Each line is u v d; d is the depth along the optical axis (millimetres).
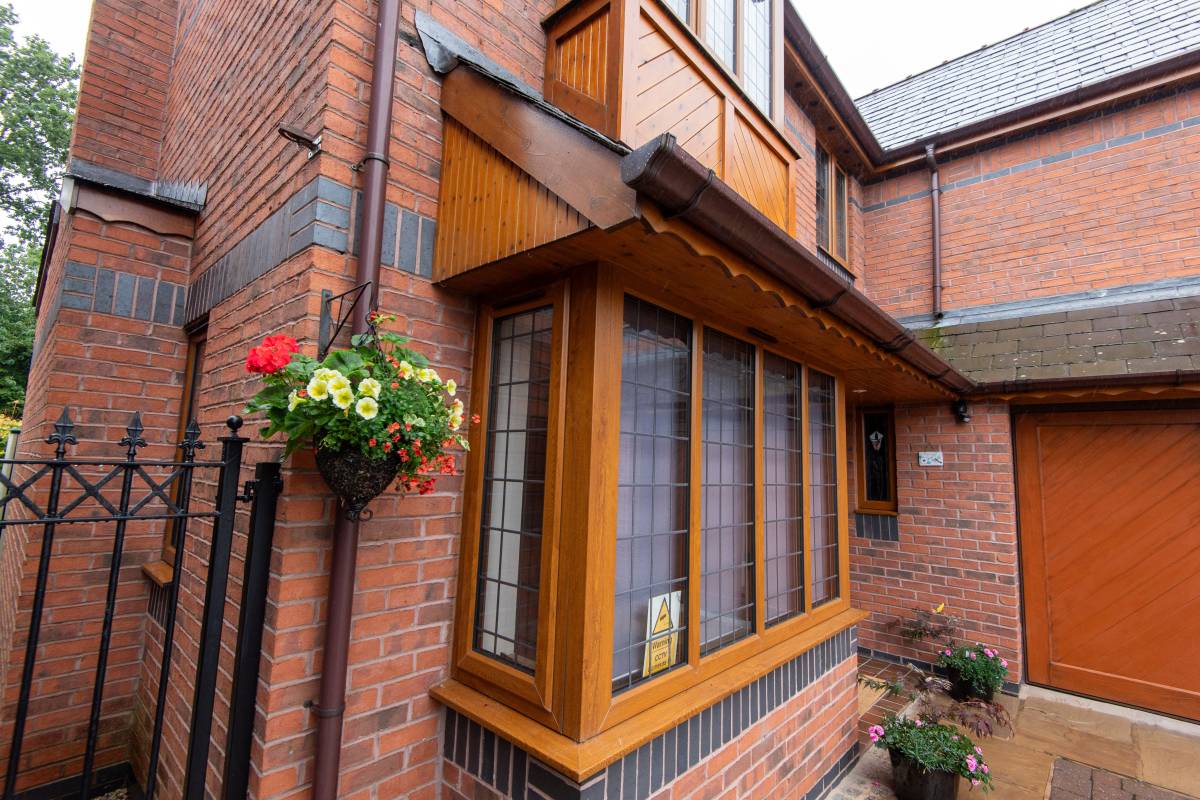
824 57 4984
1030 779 3488
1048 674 4809
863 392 4941
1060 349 4777
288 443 1724
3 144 17703
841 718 3568
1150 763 3660
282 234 2252
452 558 2309
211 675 1798
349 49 2148
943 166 6141
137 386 3404
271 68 2602
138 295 3426
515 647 2152
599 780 1876
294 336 2023
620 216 1591
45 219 19156
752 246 1937
